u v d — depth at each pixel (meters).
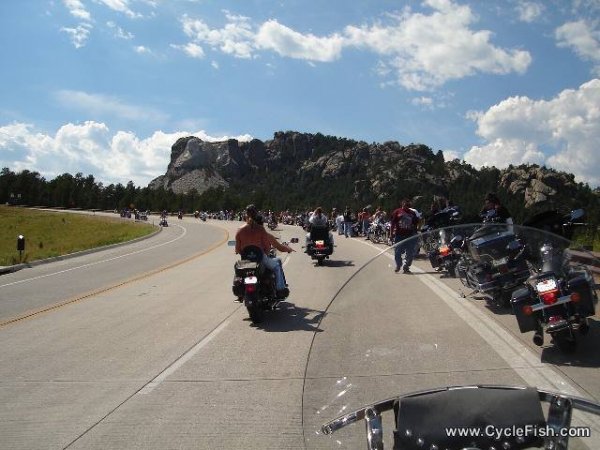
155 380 6.07
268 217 46.97
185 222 78.06
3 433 4.75
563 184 45.25
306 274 14.16
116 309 10.98
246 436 4.40
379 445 2.16
